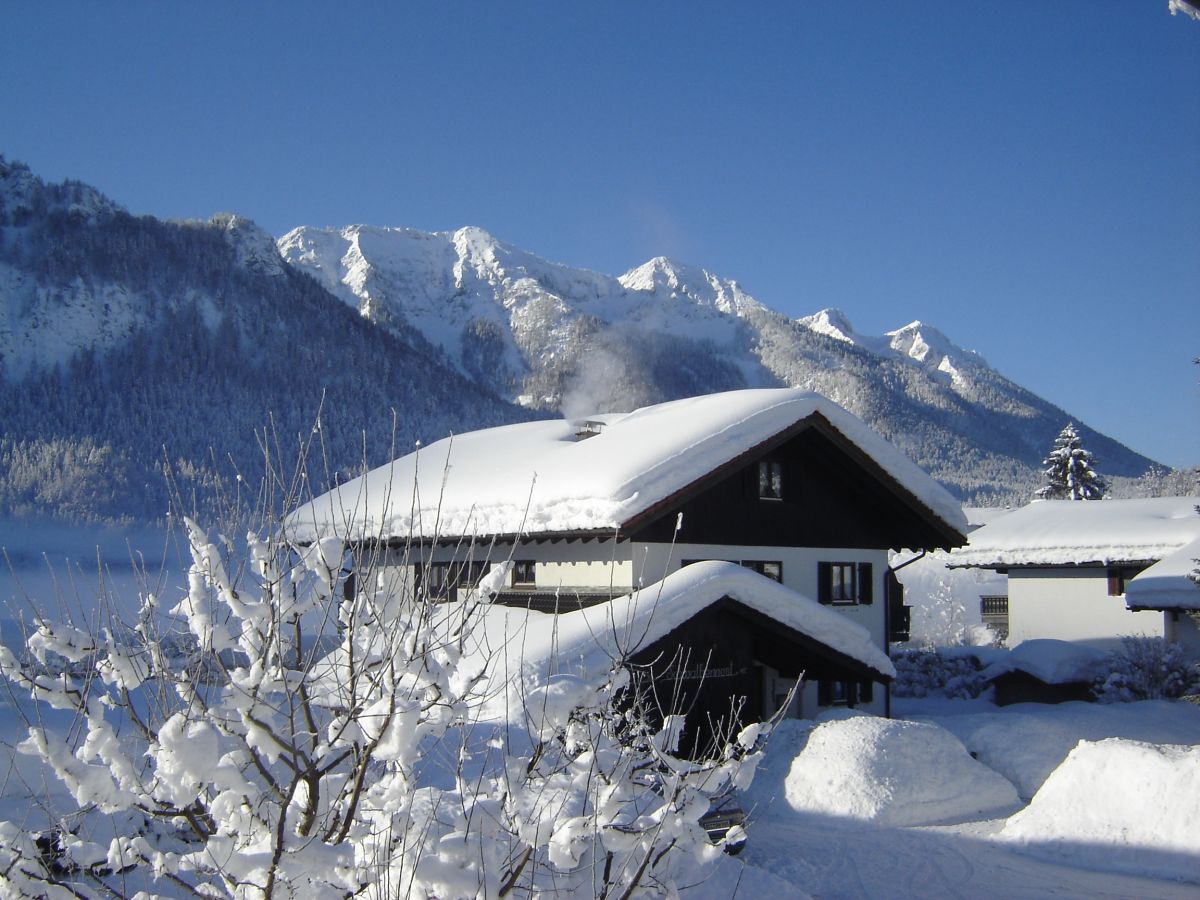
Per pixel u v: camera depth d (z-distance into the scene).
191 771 3.72
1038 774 16.38
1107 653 28.97
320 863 3.92
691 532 19.92
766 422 19.88
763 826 14.02
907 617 27.27
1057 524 36.06
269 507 4.60
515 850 4.78
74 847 4.27
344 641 4.30
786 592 17.81
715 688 16.80
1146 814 12.47
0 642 4.26
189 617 4.19
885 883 11.45
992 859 12.52
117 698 4.82
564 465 19.91
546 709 5.00
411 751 4.02
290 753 4.23
